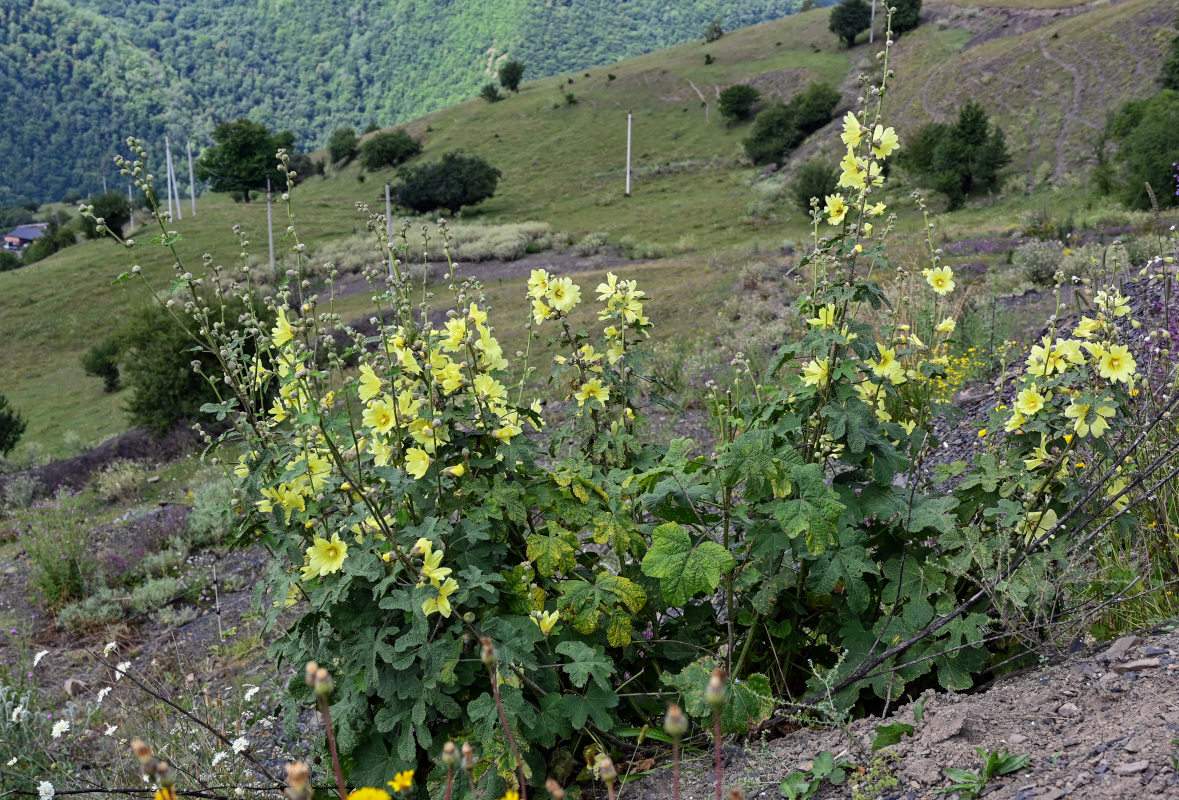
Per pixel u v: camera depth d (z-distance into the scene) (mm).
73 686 5172
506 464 2613
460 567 2506
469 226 46562
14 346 31969
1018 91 45656
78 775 3633
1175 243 4117
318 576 2475
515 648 2311
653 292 20594
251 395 2719
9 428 18266
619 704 2781
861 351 2557
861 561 2494
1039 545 2521
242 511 2652
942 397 3639
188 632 6234
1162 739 1844
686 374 10617
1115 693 2145
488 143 73312
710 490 2570
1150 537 2768
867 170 2629
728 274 21250
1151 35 43906
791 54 77688
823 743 2346
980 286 12438
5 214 129625
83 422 22672
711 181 54125
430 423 2543
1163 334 3072
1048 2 61969
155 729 3824
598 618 2658
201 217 53781
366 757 2469
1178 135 22656
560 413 8852
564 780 2520
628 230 42719
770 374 2682
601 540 2646
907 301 3824
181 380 14328
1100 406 2414
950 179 34188
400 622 2420
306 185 77688
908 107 50844
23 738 3957
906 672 2492
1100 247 12742
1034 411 2586
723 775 2344
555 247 39156
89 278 38625
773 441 2672
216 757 3123
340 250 37656
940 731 2137
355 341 2619
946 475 2766
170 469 12945
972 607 2627
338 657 2469
